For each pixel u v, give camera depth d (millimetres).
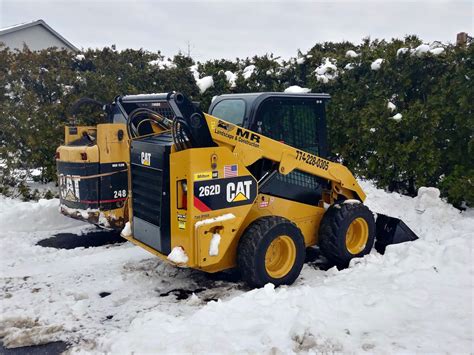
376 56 7625
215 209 3967
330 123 8102
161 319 3510
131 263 5137
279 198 4738
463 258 4492
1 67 8266
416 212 6621
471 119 6398
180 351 2926
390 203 6949
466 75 6438
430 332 3150
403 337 3086
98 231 6609
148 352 2982
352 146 7855
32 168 8352
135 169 4500
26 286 4496
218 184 3969
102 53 9609
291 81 8961
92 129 6422
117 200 5965
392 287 4000
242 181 4152
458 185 6539
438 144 6996
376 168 7531
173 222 3998
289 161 4629
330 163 5062
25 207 6812
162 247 4133
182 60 10297
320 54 8836
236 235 4289
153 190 4207
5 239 6004
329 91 8242
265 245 4164
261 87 9164
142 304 4086
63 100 8328
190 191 3789
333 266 5125
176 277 4738
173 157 3912
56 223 6793
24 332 3525
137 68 9672
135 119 5113
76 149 5801
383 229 5625
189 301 4082
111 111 6125
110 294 4328
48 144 8047
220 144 4086
